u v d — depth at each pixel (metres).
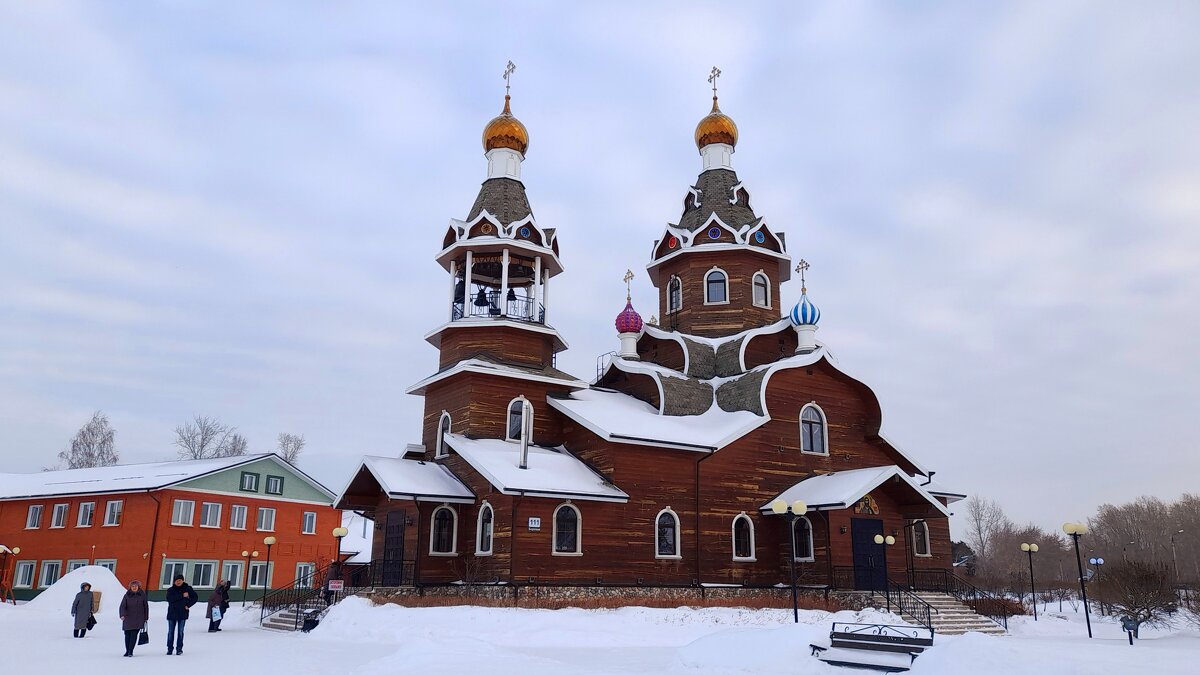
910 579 30.92
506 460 28.88
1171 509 111.81
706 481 31.11
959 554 82.06
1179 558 102.12
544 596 26.12
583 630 23.12
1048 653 12.80
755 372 33.78
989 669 12.44
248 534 47.62
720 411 33.94
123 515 44.50
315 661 17.98
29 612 35.28
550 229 35.28
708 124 41.44
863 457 35.16
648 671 15.57
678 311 39.00
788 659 15.33
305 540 50.28
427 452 33.56
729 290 38.19
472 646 18.08
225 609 27.17
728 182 40.66
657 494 30.09
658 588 27.92
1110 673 11.56
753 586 29.34
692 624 25.31
